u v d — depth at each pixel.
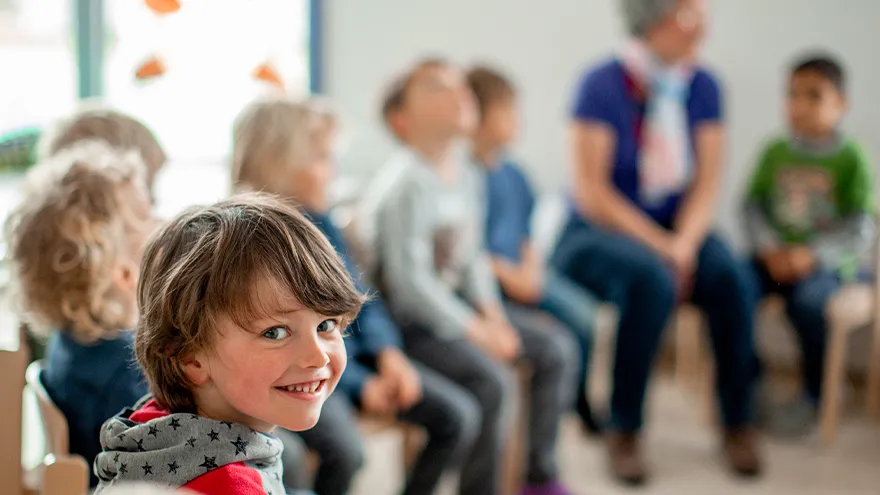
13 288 1.21
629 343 2.36
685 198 2.53
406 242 1.89
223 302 0.75
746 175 3.11
